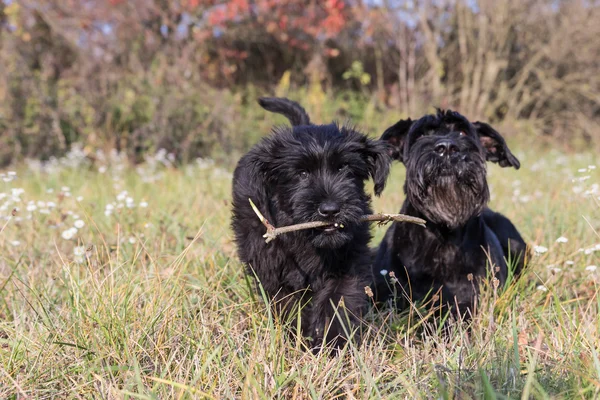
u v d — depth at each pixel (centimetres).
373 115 1529
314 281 350
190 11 1399
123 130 1173
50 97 1151
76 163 950
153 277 363
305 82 1625
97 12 1348
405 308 401
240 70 1593
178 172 970
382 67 1720
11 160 1124
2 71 1151
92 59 1298
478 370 261
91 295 338
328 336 335
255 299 354
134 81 1220
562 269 418
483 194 397
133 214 537
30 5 1316
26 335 309
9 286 380
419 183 395
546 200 603
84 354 286
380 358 308
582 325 319
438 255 400
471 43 1730
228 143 1190
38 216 532
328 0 1504
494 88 1786
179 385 237
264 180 352
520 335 329
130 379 263
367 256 362
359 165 359
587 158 1312
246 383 246
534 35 1772
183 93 1227
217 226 518
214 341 303
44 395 267
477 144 402
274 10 1498
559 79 1775
